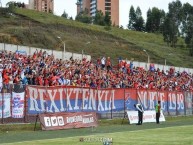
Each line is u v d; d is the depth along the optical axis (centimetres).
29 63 4812
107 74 5641
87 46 11406
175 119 5053
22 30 10469
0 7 12444
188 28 18150
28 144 2331
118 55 11575
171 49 15400
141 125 4097
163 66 8150
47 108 3538
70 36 11962
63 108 3672
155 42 17350
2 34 9738
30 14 13650
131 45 13125
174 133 3131
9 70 4097
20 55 5125
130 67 6794
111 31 16925
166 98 5022
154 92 4800
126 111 4347
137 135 2956
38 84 4153
